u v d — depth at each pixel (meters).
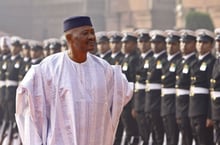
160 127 14.91
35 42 17.81
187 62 13.75
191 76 13.52
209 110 13.20
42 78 7.53
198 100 13.34
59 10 43.88
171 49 14.36
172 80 14.26
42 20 44.69
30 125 7.49
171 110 14.27
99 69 7.71
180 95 13.81
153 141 15.12
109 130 7.78
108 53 16.08
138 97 15.16
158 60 14.77
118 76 7.84
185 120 13.83
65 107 7.52
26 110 7.53
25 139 7.52
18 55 18.27
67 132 7.49
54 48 17.62
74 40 7.57
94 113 7.59
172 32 14.44
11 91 18.09
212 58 13.42
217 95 12.88
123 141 16.52
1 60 18.59
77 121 7.52
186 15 30.41
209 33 13.45
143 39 15.14
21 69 18.00
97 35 16.39
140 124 15.23
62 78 7.54
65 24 7.62
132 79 15.33
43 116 7.51
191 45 13.77
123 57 15.57
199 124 13.41
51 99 7.52
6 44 18.56
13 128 17.97
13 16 45.38
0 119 19.06
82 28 7.56
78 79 7.57
